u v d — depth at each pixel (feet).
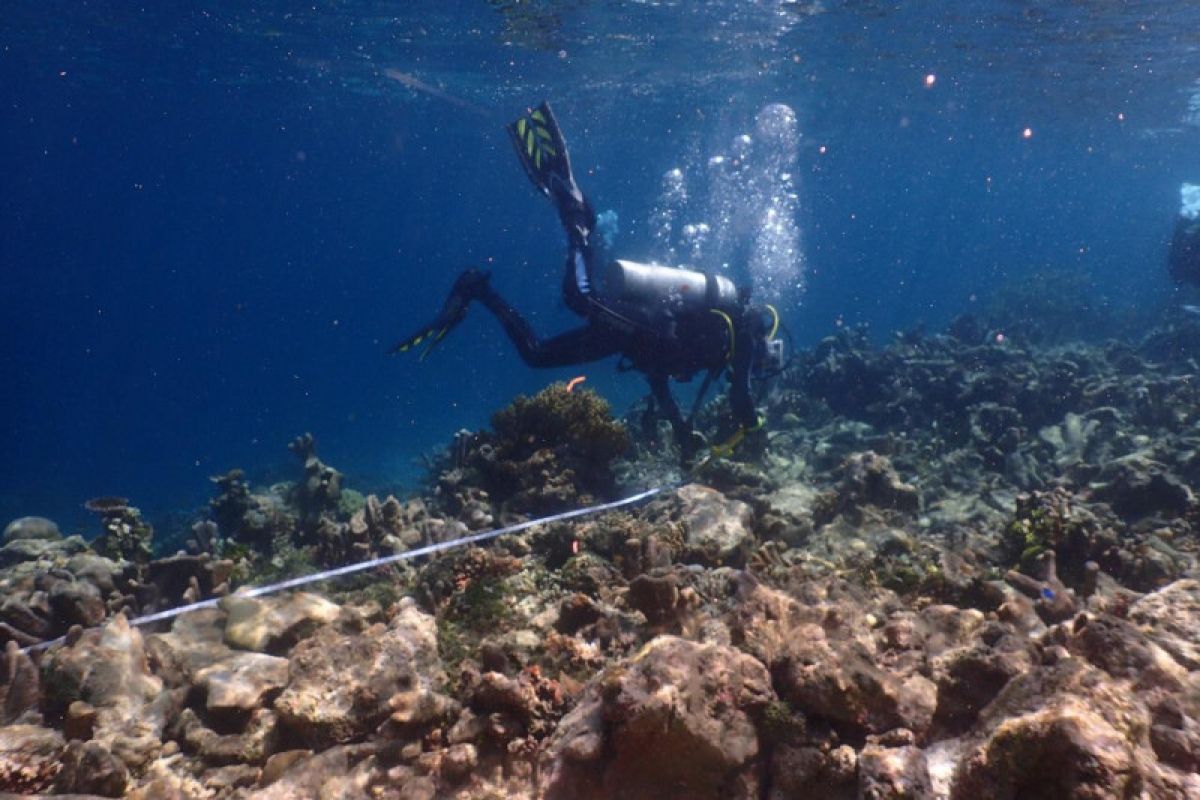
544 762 8.58
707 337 21.88
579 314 22.97
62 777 9.74
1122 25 59.72
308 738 10.36
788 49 72.90
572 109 115.55
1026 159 189.88
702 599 13.71
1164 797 6.07
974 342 56.75
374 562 15.38
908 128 133.39
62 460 108.68
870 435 33.58
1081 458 28.50
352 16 66.44
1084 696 7.29
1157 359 53.72
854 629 10.26
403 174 313.32
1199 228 67.97
